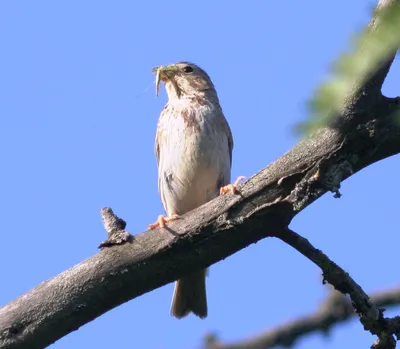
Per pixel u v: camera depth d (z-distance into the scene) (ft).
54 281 22.17
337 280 22.07
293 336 22.03
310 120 8.30
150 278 22.39
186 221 22.58
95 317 22.31
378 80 19.47
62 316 21.75
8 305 22.03
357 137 20.76
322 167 21.22
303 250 22.47
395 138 20.76
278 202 21.76
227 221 22.17
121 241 22.52
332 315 22.21
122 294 22.34
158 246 22.31
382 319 21.90
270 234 22.62
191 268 22.61
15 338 21.56
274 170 22.12
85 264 22.36
